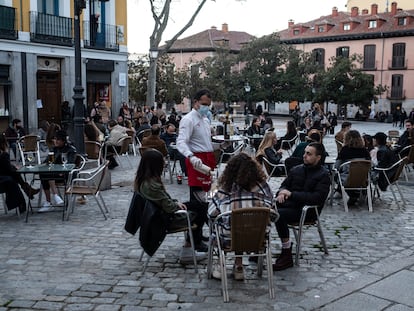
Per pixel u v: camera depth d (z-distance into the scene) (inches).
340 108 2080.5
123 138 548.4
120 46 1058.1
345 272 222.4
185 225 224.5
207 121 258.2
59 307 183.5
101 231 286.2
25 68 869.8
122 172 520.7
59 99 949.8
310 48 2245.3
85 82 984.9
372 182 367.6
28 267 226.1
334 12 2325.3
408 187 440.8
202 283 208.5
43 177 328.5
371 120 1999.3
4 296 192.7
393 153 368.5
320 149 239.9
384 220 319.0
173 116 807.7
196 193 246.1
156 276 216.1
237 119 1584.6
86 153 469.4
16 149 603.8
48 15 902.4
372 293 197.9
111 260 236.7
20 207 308.3
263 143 419.5
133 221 222.5
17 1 853.2
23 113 871.1
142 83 1347.2
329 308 183.9
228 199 202.7
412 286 205.9
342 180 344.8
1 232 283.4
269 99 1878.7
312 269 226.2
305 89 1847.9
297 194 232.1
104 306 184.9
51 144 446.0
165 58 1392.7
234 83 1845.5
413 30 1946.4
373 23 2082.9
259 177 203.0
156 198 213.9
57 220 311.1
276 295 195.6
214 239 211.2
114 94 1056.2
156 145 440.8
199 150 252.7
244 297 193.6
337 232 289.0
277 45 1847.9
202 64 1875.0
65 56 936.3
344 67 1765.5
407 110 1995.6
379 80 2059.5
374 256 245.8
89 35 987.9
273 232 283.9
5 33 832.9
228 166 204.5
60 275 216.4
